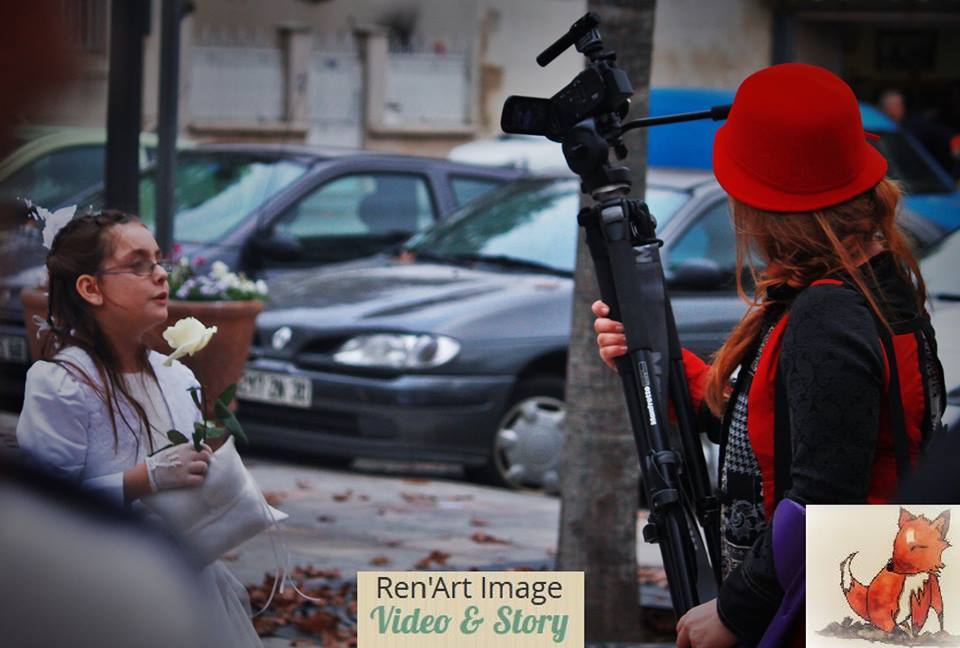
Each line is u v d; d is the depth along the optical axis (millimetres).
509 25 26688
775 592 2600
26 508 880
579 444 6363
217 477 3236
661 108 14180
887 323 2682
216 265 8062
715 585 3018
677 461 3076
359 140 25906
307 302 10078
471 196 13703
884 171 2881
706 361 3572
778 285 2820
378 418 9453
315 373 9617
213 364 7812
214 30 24516
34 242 3371
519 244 10820
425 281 10344
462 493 9445
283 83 25047
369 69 25812
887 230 2846
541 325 9688
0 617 853
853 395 2572
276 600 6402
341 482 9664
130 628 874
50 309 3375
